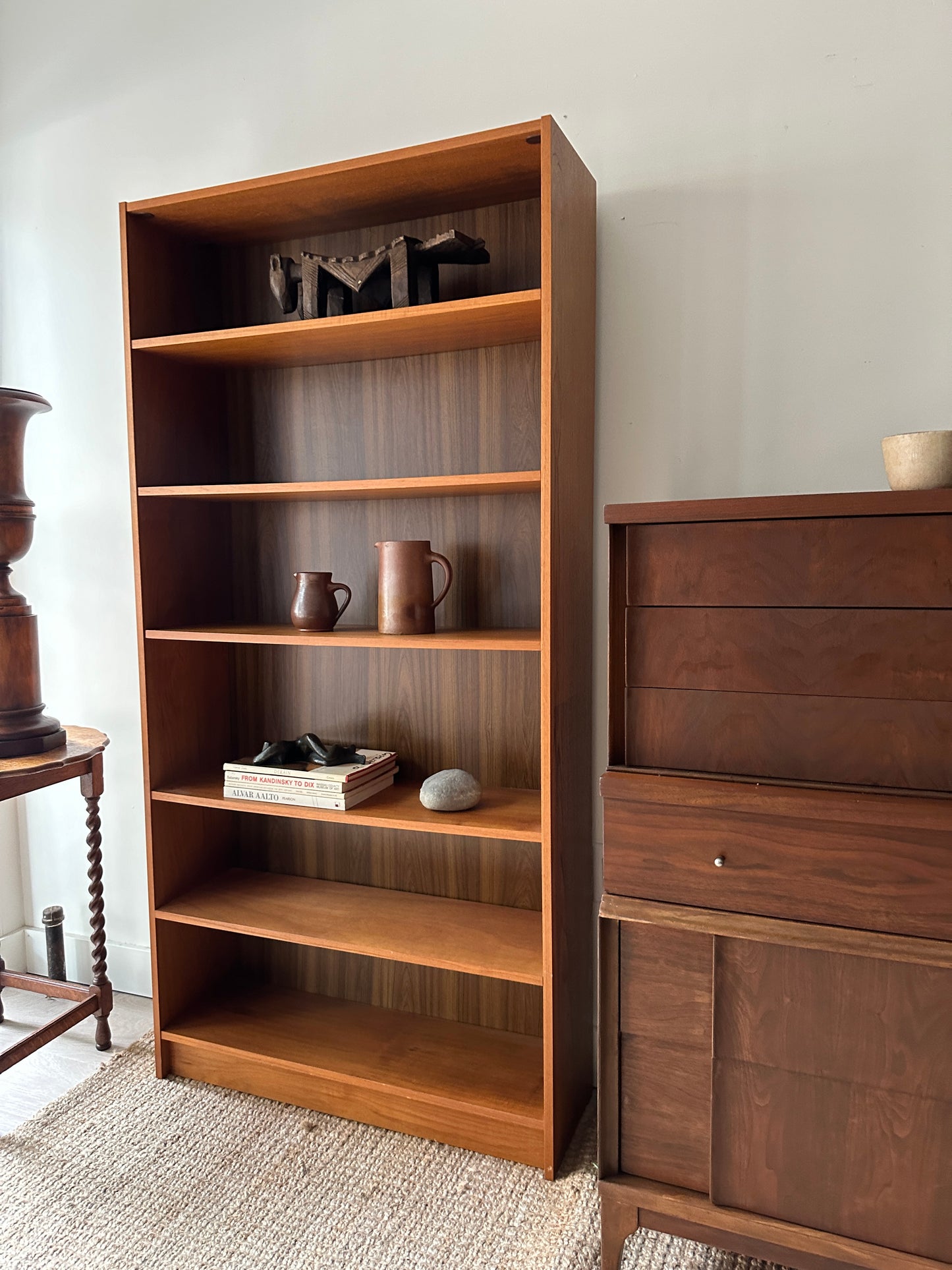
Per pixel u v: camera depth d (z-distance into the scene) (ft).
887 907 3.79
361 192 5.44
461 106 5.86
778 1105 4.04
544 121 4.52
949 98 4.82
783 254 5.21
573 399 5.14
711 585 4.08
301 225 6.01
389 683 6.37
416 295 5.27
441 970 6.35
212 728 6.72
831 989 3.89
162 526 6.12
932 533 3.70
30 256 7.27
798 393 5.25
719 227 5.32
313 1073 5.72
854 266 5.07
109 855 7.53
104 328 7.04
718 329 5.38
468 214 5.77
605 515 4.20
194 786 6.18
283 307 5.74
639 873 4.24
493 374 5.82
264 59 6.37
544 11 5.60
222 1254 4.69
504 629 5.84
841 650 3.89
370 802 5.73
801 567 3.92
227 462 6.75
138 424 5.89
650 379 5.56
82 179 7.03
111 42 6.82
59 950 7.20
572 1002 5.55
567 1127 5.48
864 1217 3.94
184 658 6.38
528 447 5.76
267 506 6.66
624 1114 4.39
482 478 4.89
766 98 5.16
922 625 3.75
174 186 6.75
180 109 6.66
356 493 5.59
